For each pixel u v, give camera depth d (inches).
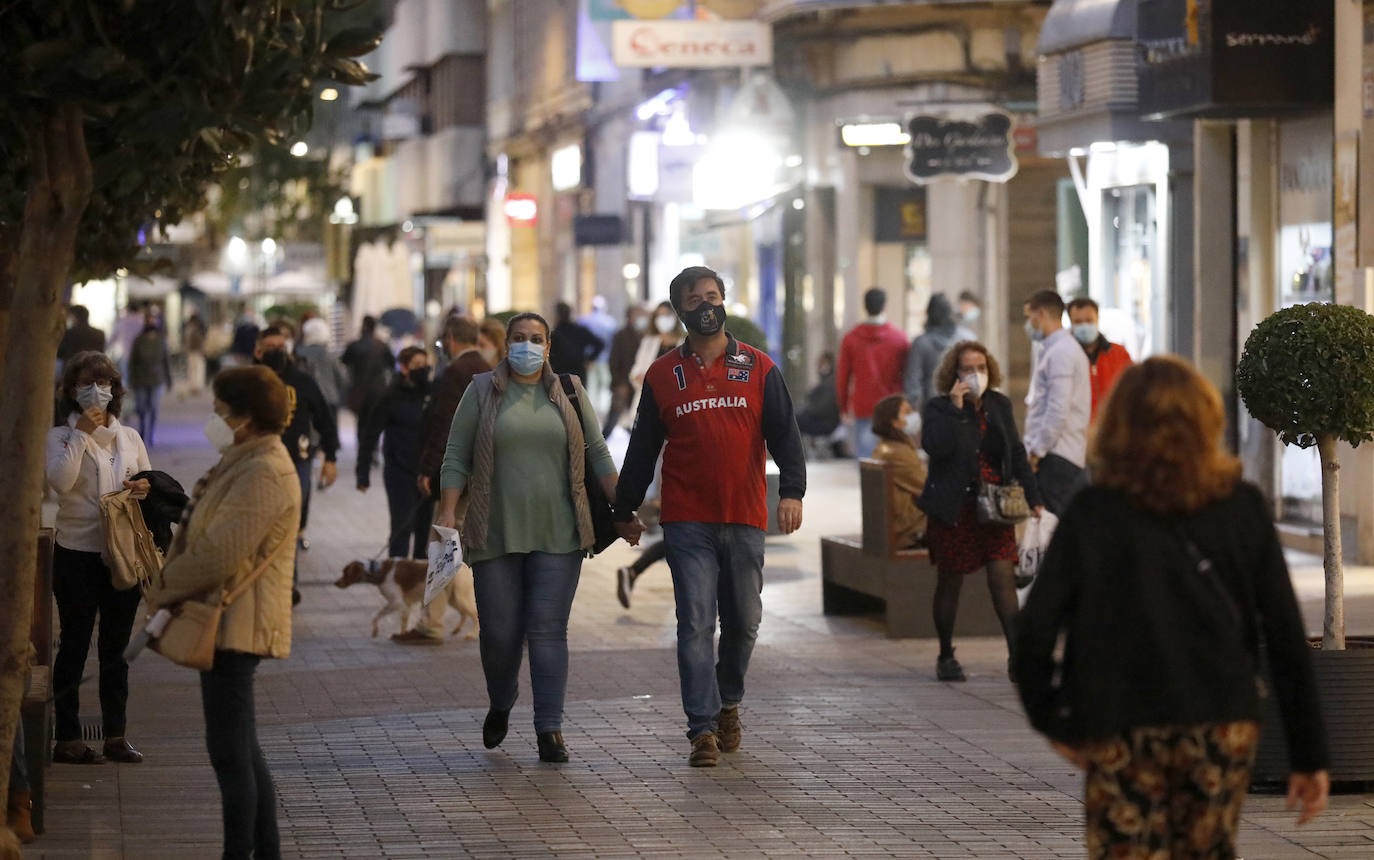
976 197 1807.3
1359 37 1035.3
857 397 1492.4
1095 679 320.2
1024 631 327.0
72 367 591.2
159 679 770.2
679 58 1904.5
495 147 3597.4
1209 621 319.9
